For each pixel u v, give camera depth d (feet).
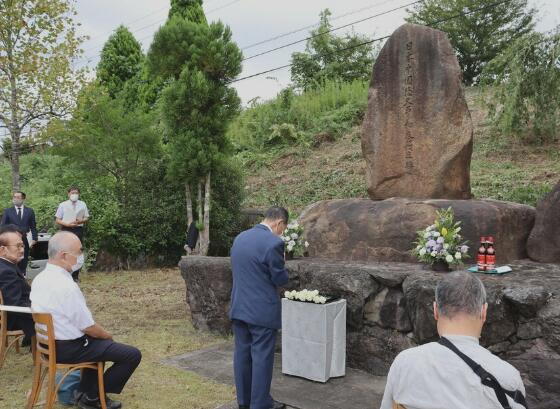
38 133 37.06
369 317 15.48
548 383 11.47
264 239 12.52
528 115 39.91
